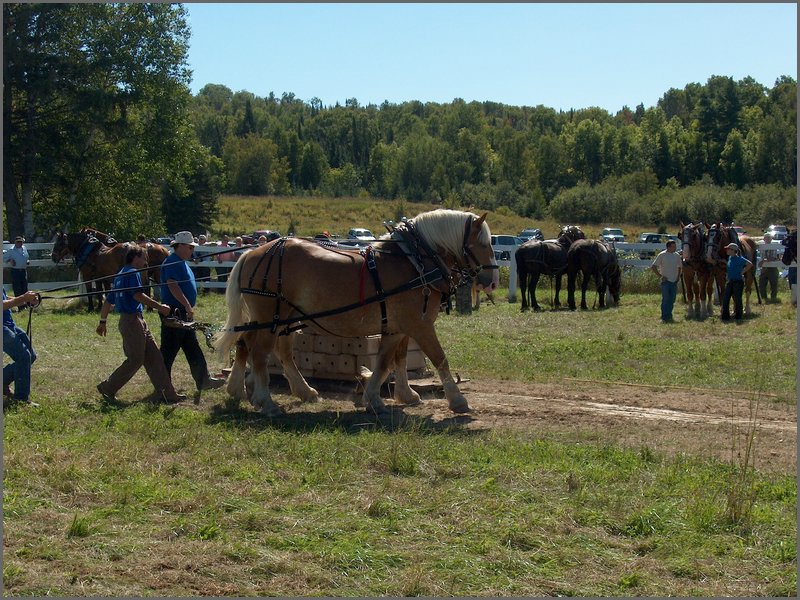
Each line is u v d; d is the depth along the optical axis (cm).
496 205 9394
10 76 3581
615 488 681
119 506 633
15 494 651
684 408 1037
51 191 4075
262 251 1010
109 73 3866
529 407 1033
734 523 605
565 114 17350
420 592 500
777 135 9281
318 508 633
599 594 504
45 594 492
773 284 2305
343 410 1016
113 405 1029
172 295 1114
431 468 733
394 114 18200
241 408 1022
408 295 975
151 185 4244
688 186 9319
